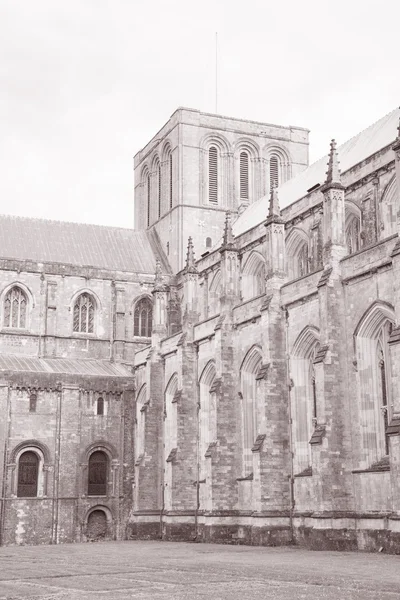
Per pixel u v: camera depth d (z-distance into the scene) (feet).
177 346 270.46
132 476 288.10
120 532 282.15
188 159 350.23
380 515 163.32
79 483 278.46
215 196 353.92
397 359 153.38
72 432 280.92
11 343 314.35
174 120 357.41
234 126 360.28
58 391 282.77
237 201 356.18
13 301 319.68
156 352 287.69
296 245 251.80
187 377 261.44
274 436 200.95
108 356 327.26
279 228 214.69
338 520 170.71
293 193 280.92
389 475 162.71
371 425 172.55
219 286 303.68
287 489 199.21
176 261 343.67
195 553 169.27
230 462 226.17
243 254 279.90
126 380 295.69
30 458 275.80
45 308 321.11
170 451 268.00
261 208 316.60
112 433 289.33
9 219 351.25
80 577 108.47
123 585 95.14
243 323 229.86
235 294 237.86
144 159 393.91
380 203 213.25
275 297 209.67
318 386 179.11
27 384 278.26
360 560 134.21
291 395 202.28
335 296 182.29
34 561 150.30
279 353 206.39
